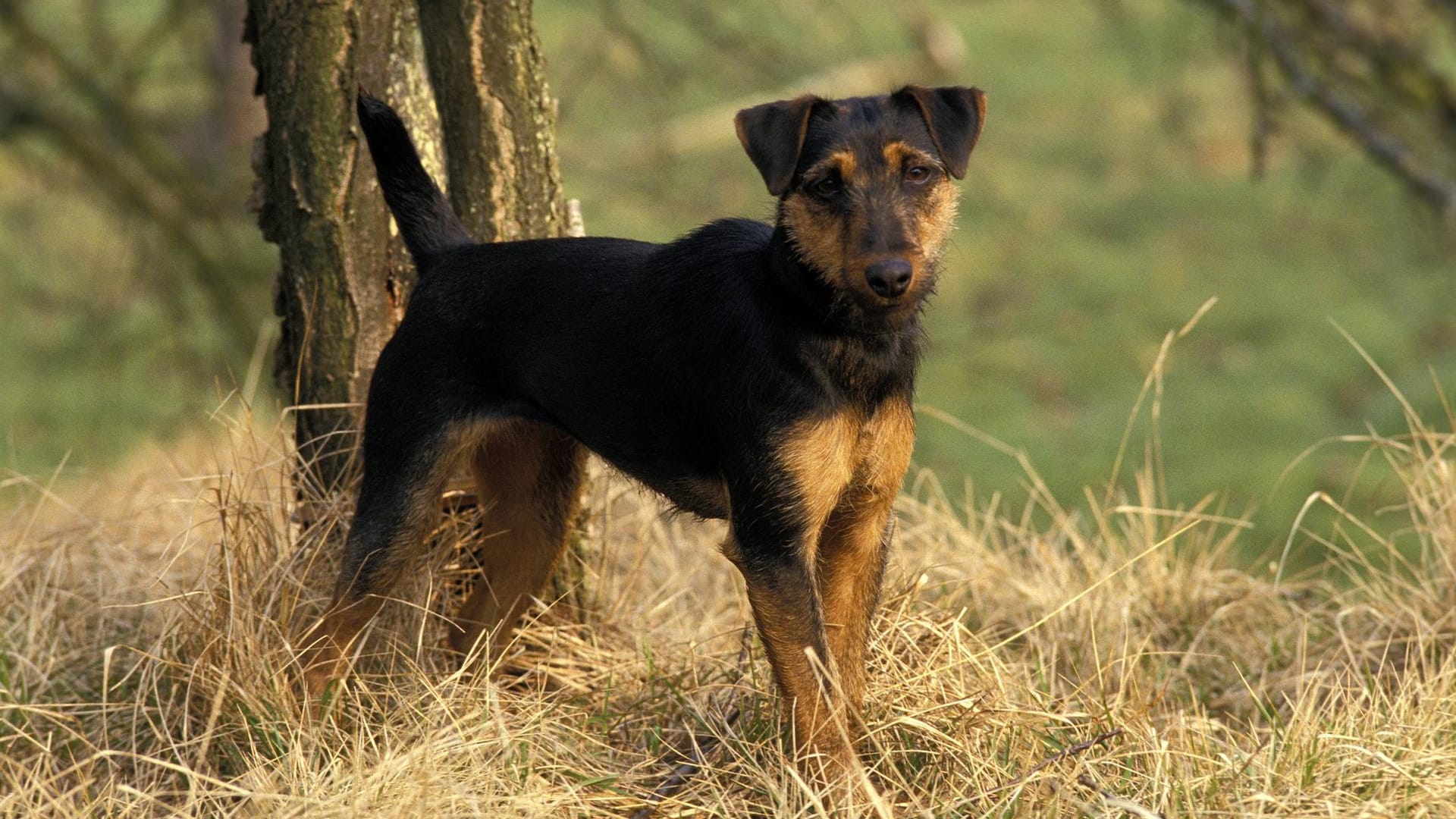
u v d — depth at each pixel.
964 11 38.66
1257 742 5.96
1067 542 8.93
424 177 6.48
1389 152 11.03
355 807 5.02
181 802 5.78
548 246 6.24
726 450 5.64
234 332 13.19
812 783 5.44
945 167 5.55
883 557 5.98
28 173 13.43
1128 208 29.16
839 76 18.61
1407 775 5.22
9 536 7.92
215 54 15.53
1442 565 7.29
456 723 5.47
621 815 5.48
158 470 10.52
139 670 6.42
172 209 13.25
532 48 6.94
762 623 5.55
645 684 6.52
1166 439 20.08
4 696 6.24
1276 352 23.20
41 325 17.20
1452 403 19.25
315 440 6.70
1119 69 35.25
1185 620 7.62
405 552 6.23
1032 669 6.86
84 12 13.47
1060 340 24.27
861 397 5.54
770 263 5.52
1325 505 16.98
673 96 13.88
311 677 6.11
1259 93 10.77
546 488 6.70
